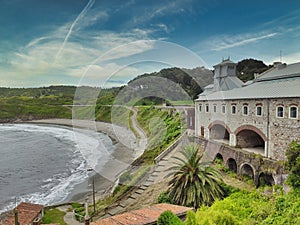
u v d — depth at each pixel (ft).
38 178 92.07
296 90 54.80
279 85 65.82
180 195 42.50
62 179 88.84
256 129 62.13
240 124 67.46
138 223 31.76
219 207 39.93
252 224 35.81
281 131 55.36
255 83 84.99
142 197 46.96
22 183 86.84
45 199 71.41
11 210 65.05
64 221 56.29
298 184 44.57
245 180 59.67
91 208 56.90
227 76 97.71
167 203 42.78
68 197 70.69
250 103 63.98
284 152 54.49
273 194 47.09
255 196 48.39
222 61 100.01
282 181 49.29
